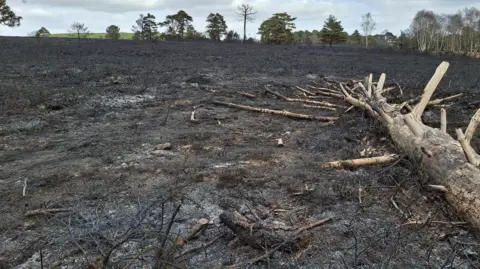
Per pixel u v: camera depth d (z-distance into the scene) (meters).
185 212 3.51
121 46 25.75
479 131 6.06
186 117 7.39
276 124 7.00
